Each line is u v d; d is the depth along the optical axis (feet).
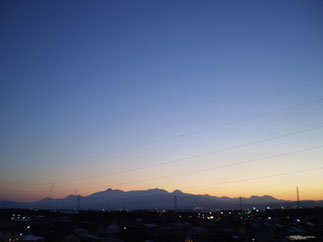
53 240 268.82
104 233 299.79
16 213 471.21
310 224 330.95
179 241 282.77
